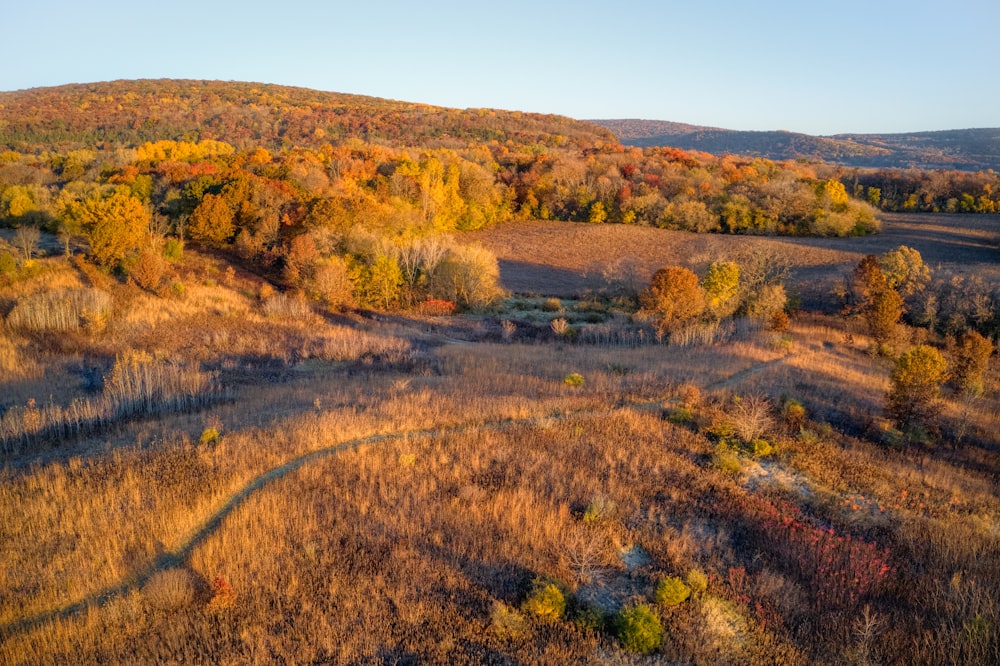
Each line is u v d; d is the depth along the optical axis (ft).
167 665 30.32
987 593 37.88
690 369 93.81
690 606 36.81
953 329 125.90
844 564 42.63
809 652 33.55
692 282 129.39
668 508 49.60
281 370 96.22
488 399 75.25
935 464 64.23
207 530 43.04
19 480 48.62
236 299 133.49
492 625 34.24
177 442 58.49
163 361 92.84
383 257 155.74
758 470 58.80
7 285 108.99
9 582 35.81
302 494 47.88
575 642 33.19
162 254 147.33
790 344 111.45
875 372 98.73
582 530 44.52
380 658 31.53
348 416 65.57
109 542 39.99
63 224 148.36
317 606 35.19
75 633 31.78
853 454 64.28
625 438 63.67
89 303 105.29
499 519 45.52
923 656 32.96
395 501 47.65
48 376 82.28
